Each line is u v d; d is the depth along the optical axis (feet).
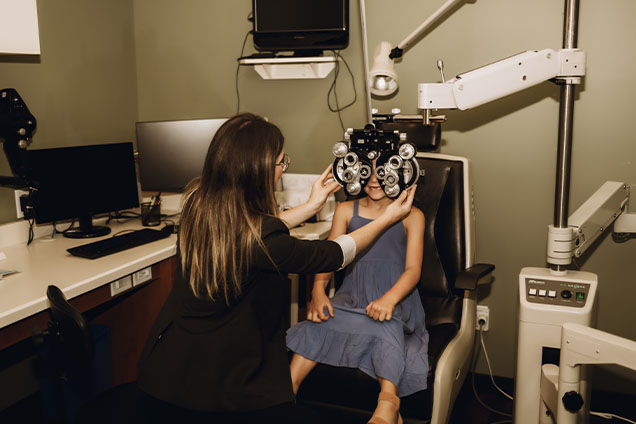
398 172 5.38
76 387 6.87
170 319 4.28
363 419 5.86
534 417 6.16
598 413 7.78
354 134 5.66
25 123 7.29
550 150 8.00
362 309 6.14
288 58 8.53
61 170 7.27
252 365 4.06
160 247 7.04
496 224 8.40
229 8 9.26
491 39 8.02
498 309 8.58
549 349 6.99
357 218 6.82
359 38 8.66
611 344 4.83
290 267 4.16
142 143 8.45
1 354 7.55
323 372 5.95
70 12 8.45
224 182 4.15
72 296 5.65
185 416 4.00
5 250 6.97
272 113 9.36
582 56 5.90
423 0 8.25
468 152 8.36
